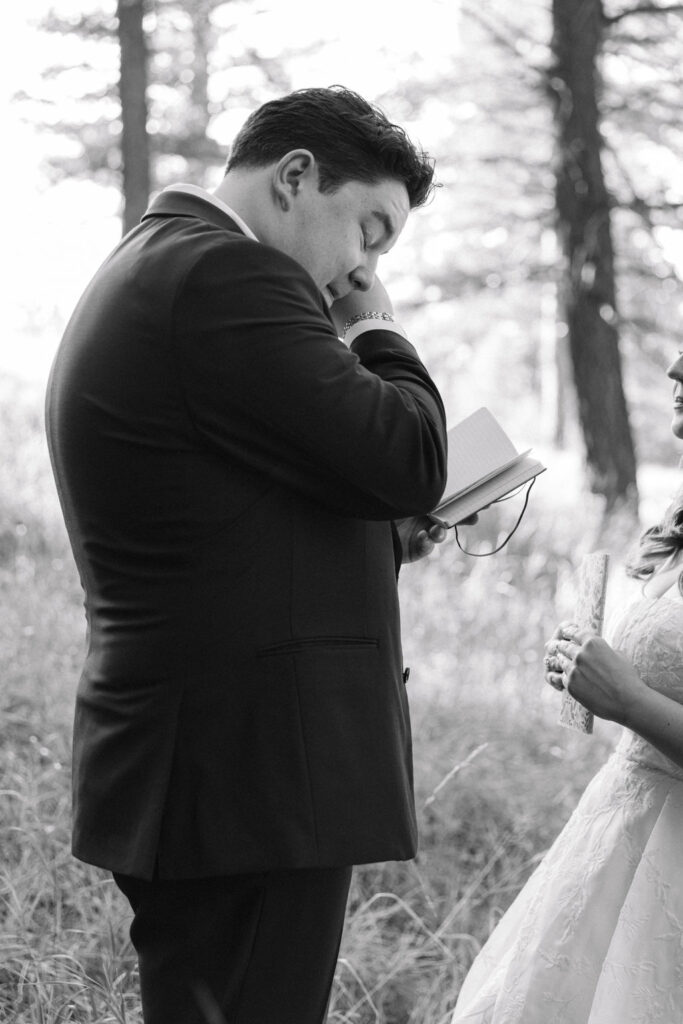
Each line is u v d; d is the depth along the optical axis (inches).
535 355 830.5
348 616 72.8
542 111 451.8
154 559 71.3
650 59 440.5
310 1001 75.4
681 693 87.0
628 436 440.8
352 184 75.7
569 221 435.2
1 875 120.3
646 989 87.0
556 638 91.2
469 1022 96.6
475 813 171.5
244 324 68.4
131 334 70.4
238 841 70.5
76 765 77.2
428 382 76.0
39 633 192.4
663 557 96.5
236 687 70.6
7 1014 100.8
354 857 71.4
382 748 73.5
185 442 69.9
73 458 73.3
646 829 90.4
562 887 93.4
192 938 74.9
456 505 84.9
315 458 69.5
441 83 445.7
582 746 211.0
